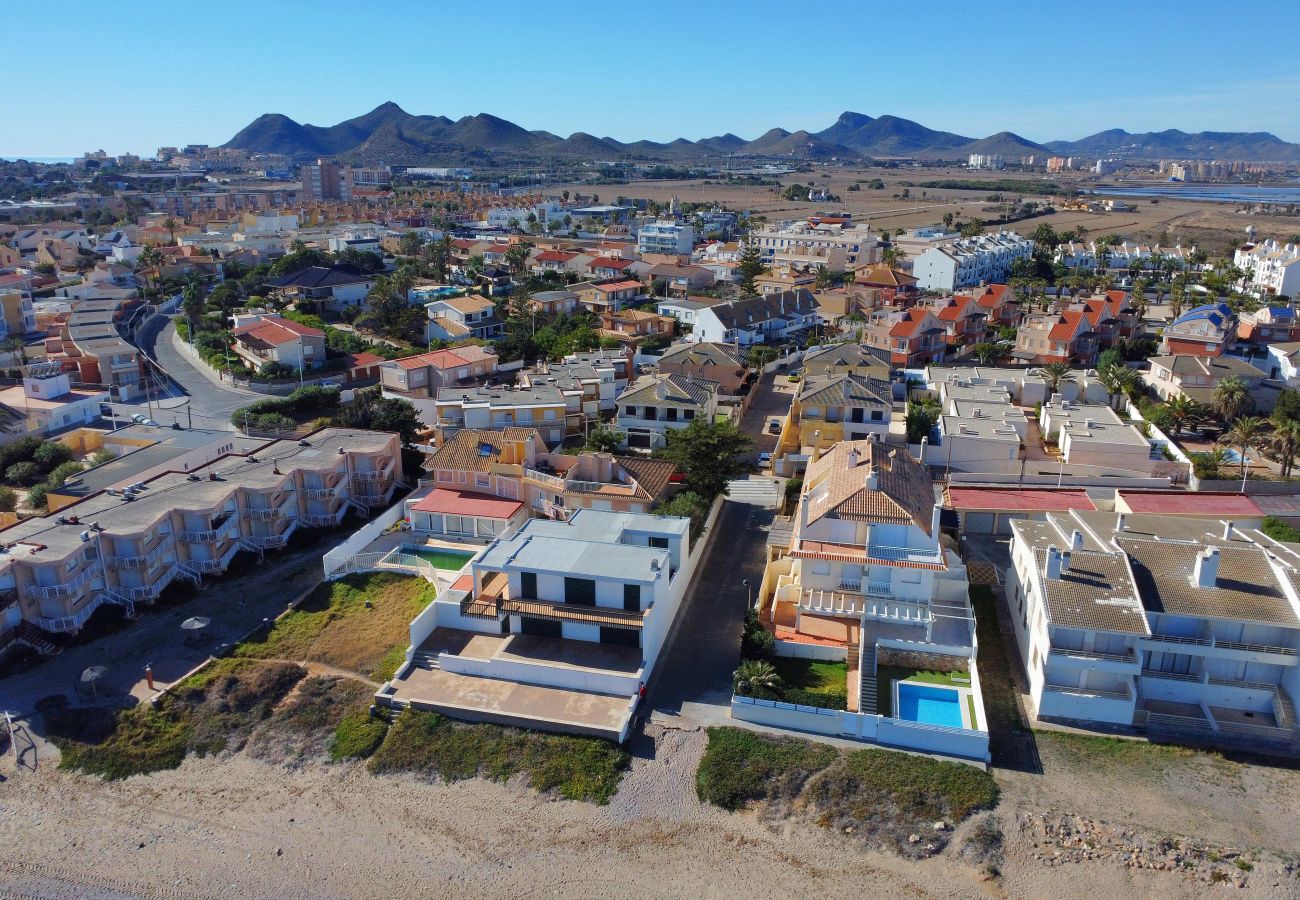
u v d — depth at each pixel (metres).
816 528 58.88
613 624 55.22
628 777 47.56
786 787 46.56
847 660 56.09
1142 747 49.22
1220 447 89.44
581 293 169.88
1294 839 43.31
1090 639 50.88
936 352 132.38
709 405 92.25
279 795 47.31
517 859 43.22
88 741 50.41
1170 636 51.00
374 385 120.19
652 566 57.50
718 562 69.69
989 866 42.12
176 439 83.75
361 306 162.50
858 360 107.00
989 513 73.81
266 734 51.25
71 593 57.62
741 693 51.66
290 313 148.00
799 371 122.44
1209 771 47.47
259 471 72.00
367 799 46.94
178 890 41.78
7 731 51.00
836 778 46.81
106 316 138.25
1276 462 88.12
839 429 87.81
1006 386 108.44
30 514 75.25
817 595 58.19
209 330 144.12
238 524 69.00
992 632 60.06
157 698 53.12
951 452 85.06
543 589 57.84
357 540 70.00
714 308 138.00
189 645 58.38
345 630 60.47
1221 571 53.47
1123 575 52.91
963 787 46.03
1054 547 54.59
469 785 47.53
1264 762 48.06
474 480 76.31
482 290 179.62
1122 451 83.69
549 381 99.31
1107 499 78.19
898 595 57.75
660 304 162.00
